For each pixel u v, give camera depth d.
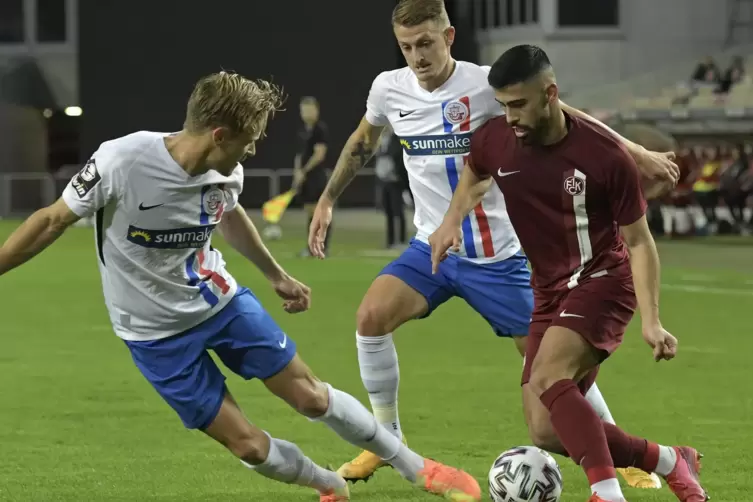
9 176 70.81
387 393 13.79
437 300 13.88
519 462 11.77
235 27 75.81
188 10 75.56
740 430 16.36
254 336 11.30
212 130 10.42
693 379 20.50
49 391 19.55
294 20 75.88
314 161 44.28
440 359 22.84
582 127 11.16
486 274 13.71
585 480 13.63
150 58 75.81
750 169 52.28
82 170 10.72
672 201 51.56
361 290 34.41
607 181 11.05
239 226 11.80
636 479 13.39
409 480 12.24
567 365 11.05
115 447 15.50
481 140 11.77
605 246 11.43
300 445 15.56
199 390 11.20
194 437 16.11
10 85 81.62
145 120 76.06
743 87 63.31
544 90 10.78
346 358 22.84
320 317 28.89
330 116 76.50
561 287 11.62
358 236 55.22
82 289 35.59
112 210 10.81
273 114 10.92
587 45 78.69
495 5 82.50
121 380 20.59
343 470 13.30
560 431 10.81
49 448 15.45
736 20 77.31
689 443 15.55
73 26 82.44
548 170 11.22
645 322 10.82
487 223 13.58
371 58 76.62
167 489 13.34
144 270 10.95
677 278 36.84
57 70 82.69
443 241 12.14
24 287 36.16
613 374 21.02
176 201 10.69
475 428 16.59
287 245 50.50
